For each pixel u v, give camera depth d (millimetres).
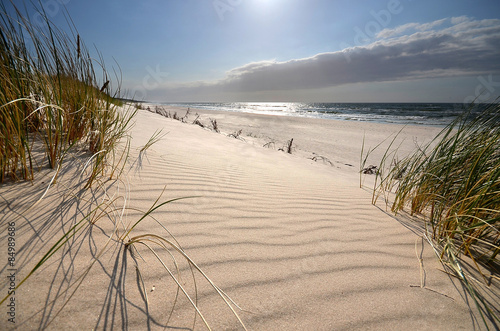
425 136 11617
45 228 1122
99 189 1569
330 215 1920
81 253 1035
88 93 2316
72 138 2148
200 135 5266
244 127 13766
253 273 1136
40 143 1969
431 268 1287
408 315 977
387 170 5504
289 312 947
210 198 1859
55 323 761
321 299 1023
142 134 3605
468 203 1609
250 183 2414
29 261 942
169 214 1512
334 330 890
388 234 1659
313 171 3875
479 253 1414
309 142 9875
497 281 1194
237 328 859
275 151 5664
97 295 879
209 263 1157
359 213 2021
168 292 953
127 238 1195
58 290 861
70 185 1526
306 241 1481
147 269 1041
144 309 868
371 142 10133
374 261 1327
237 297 986
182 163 2566
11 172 1469
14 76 1857
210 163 2838
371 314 970
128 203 1520
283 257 1291
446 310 1012
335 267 1247
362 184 3279
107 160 2039
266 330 865
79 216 1256
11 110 1648
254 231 1517
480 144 2016
